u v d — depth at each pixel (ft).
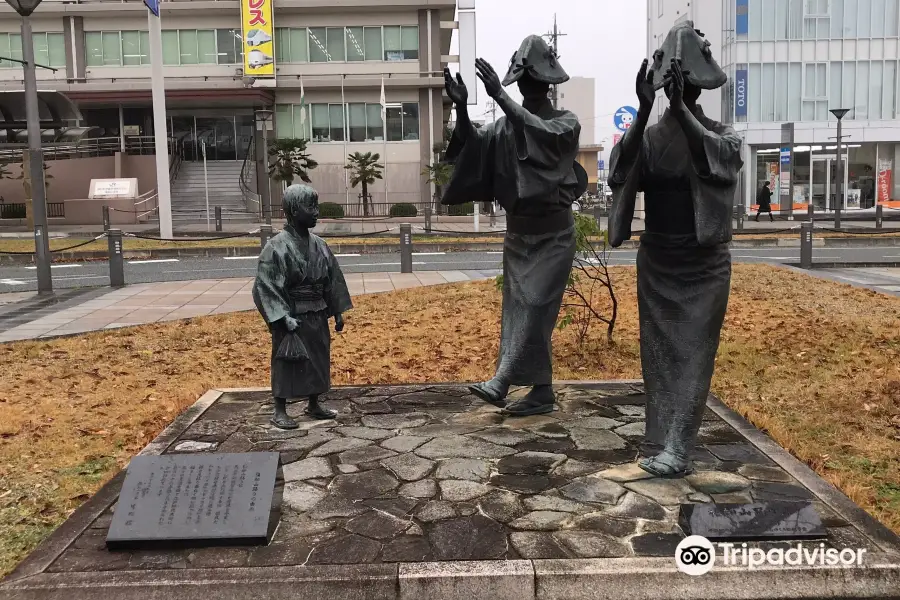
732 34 112.27
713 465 16.03
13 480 16.74
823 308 36.19
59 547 12.70
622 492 14.58
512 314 19.26
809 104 112.98
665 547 12.33
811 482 14.98
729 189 14.99
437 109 119.75
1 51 118.52
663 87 14.73
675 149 15.15
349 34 117.80
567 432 18.31
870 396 22.17
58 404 22.54
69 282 51.72
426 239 79.61
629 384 22.93
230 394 22.44
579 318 34.81
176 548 12.53
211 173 120.47
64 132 108.58
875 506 14.93
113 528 12.58
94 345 30.78
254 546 12.56
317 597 11.37
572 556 12.05
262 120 108.99
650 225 15.90
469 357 28.58
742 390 23.16
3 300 43.57
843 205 116.37
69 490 16.20
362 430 18.62
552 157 18.24
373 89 118.93
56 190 111.34
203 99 115.75
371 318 36.42
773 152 115.34
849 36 111.45
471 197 19.42
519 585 11.45
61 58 118.62
